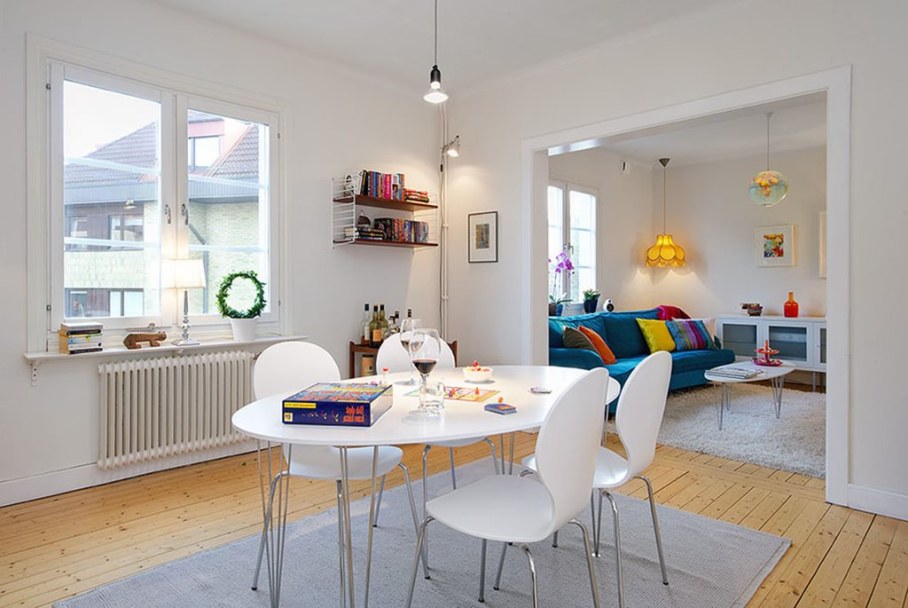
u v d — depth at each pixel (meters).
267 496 2.84
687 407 4.90
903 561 2.19
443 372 2.50
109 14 3.01
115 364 2.98
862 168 2.68
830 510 2.70
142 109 3.16
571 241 6.11
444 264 4.73
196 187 3.39
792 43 2.90
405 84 4.37
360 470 1.96
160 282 3.24
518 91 4.20
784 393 5.59
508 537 1.43
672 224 7.21
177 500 2.80
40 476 2.82
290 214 3.77
